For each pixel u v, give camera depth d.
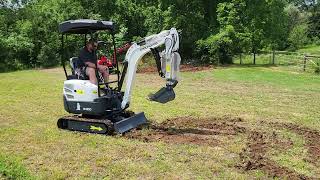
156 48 10.45
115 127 10.16
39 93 17.39
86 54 10.68
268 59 32.75
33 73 26.81
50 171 7.79
